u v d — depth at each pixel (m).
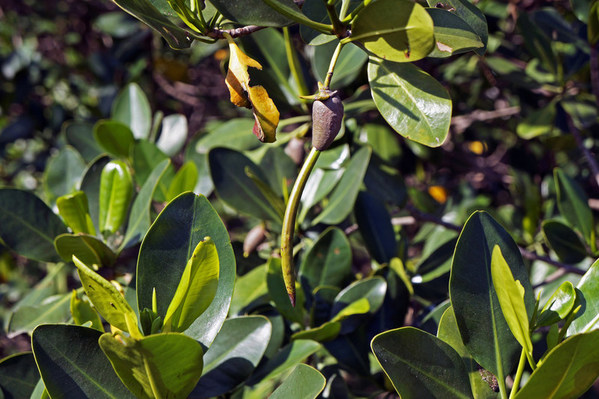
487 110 1.82
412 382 0.74
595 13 1.06
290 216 0.70
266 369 0.86
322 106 0.70
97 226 0.98
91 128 1.29
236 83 0.71
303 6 0.76
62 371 0.73
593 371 0.69
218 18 0.77
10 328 0.94
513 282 0.68
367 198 1.05
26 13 2.61
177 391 0.70
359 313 0.91
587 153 1.35
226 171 1.01
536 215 1.39
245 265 1.05
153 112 2.18
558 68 1.33
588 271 0.76
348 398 0.93
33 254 0.93
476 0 1.11
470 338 0.76
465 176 2.02
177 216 0.77
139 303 0.76
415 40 0.69
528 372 0.90
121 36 2.12
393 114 0.75
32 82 2.32
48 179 1.08
